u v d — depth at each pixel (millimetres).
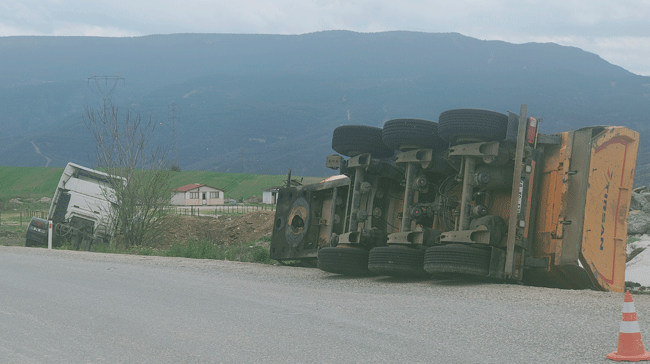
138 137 27016
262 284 11180
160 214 27297
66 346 6383
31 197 110250
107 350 6172
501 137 10289
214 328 7117
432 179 12469
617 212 10461
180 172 143250
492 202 11094
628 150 10625
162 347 6230
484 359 5371
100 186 26141
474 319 7098
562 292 8922
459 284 10352
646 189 25188
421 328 6738
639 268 16359
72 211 25844
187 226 34594
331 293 9781
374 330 6723
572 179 10031
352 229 12852
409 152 11797
